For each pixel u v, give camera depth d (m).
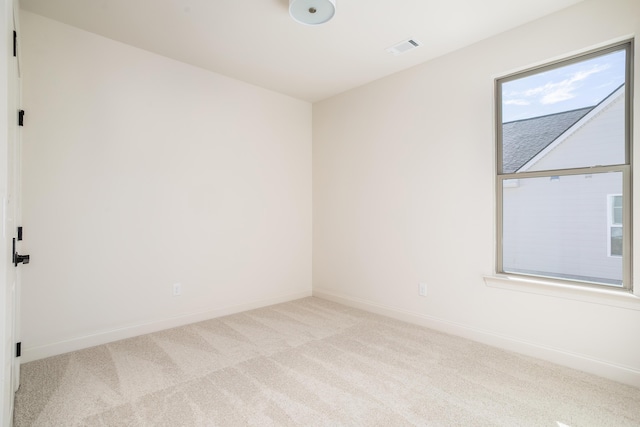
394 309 3.31
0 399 1.06
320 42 2.70
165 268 2.97
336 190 3.94
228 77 3.40
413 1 2.15
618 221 2.13
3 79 1.08
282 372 2.17
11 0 1.38
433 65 2.98
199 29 2.50
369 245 3.56
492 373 2.16
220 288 3.36
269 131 3.78
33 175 2.31
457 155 2.83
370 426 1.62
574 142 2.30
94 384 2.00
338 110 3.91
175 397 1.87
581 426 1.63
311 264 4.25
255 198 3.66
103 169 2.62
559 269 2.38
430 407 1.78
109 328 2.66
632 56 2.06
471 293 2.75
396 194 3.30
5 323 1.12
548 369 2.22
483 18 2.36
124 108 2.72
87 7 2.22
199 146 3.19
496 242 2.66
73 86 2.48
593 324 2.16
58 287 2.42
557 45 2.29
